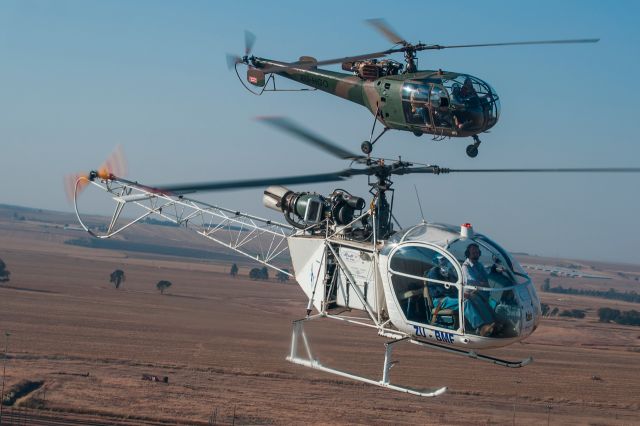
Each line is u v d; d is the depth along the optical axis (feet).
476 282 50.72
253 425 134.00
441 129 60.95
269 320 311.68
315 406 152.46
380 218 57.16
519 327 51.26
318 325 285.64
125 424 128.98
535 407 172.65
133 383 161.27
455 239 52.29
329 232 60.44
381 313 57.41
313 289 61.05
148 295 380.37
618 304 580.71
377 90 62.85
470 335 51.01
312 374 191.01
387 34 62.18
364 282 57.93
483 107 60.75
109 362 189.06
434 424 145.79
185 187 51.52
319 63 61.16
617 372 228.84
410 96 60.80
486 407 168.25
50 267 501.97
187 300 371.35
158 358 199.72
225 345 231.30
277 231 66.90
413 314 53.31
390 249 54.13
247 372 187.11
